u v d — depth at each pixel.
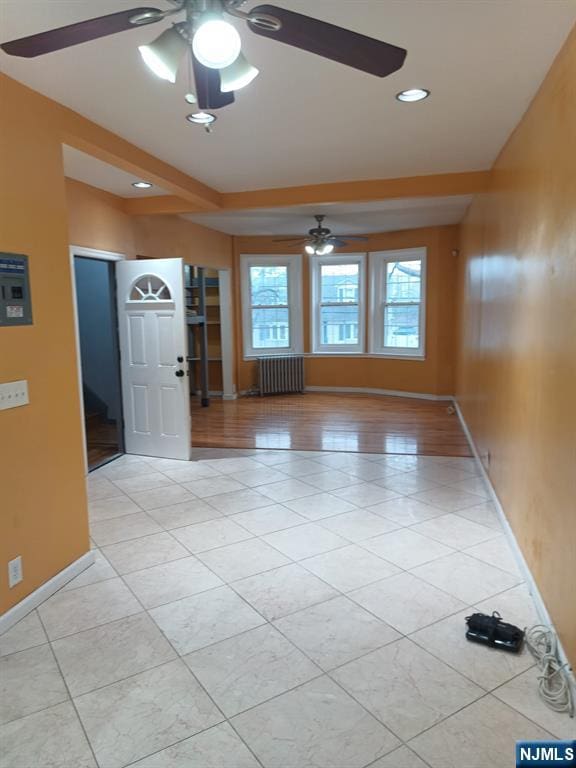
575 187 1.95
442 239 7.57
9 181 2.36
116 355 5.20
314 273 8.67
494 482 3.81
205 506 3.81
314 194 4.61
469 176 4.27
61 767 1.63
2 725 1.80
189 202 4.91
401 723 1.79
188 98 2.52
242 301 8.42
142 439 5.20
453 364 7.80
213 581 2.75
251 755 1.67
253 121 3.04
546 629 2.24
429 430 6.10
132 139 3.32
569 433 1.99
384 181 4.43
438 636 2.27
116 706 1.88
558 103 2.22
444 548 3.09
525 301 2.82
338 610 2.47
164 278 4.89
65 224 2.75
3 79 2.34
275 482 4.34
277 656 2.15
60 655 2.17
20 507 2.43
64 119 2.75
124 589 2.68
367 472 4.57
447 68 2.39
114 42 2.09
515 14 1.95
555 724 1.78
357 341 8.76
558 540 2.12
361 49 1.55
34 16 1.96
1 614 2.32
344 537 3.25
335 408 7.49
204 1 1.41
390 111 2.91
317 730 1.76
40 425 2.56
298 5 1.88
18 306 2.41
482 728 1.77
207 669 2.07
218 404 7.91
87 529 2.92
